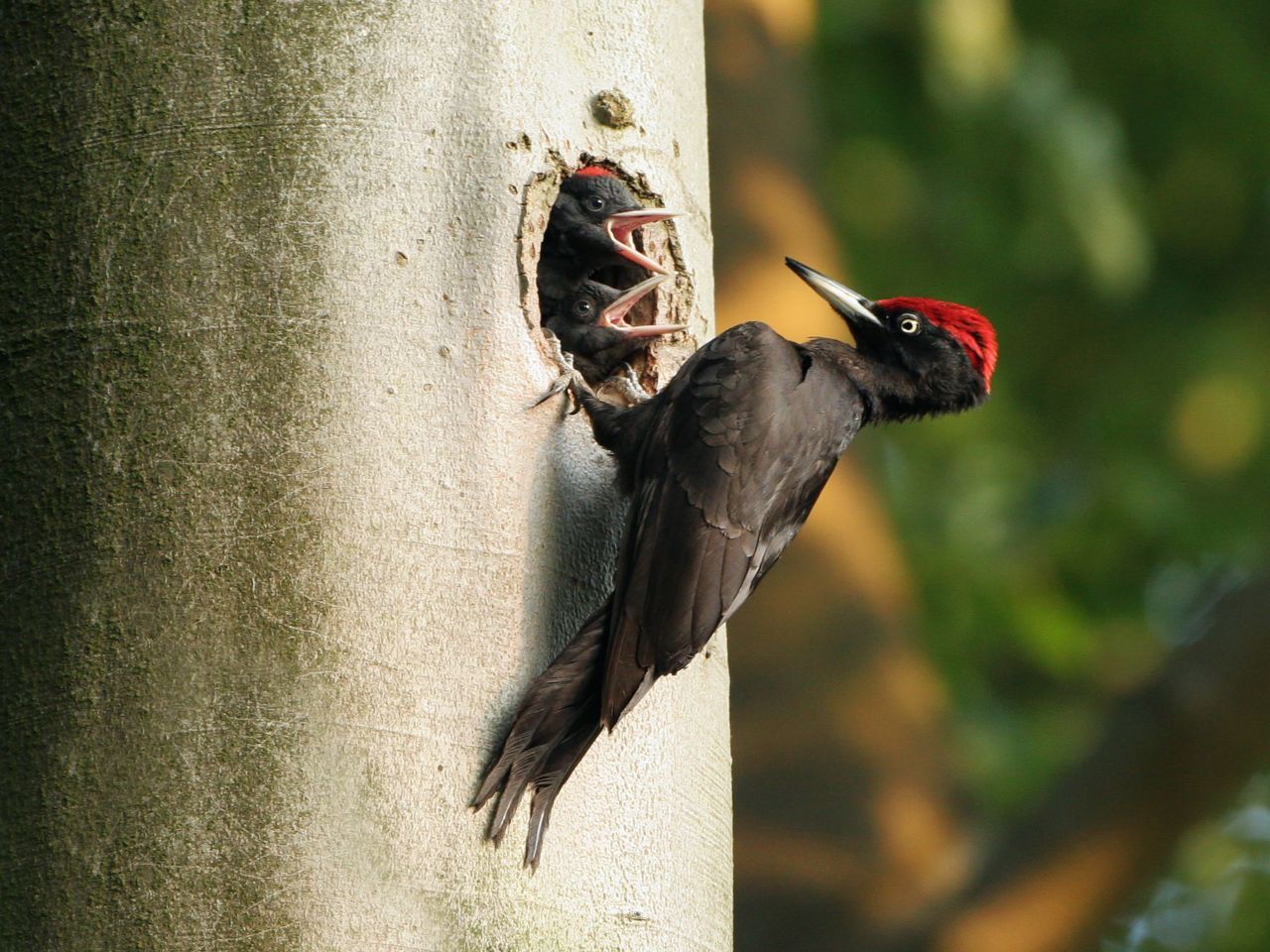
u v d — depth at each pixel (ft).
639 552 30.04
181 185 27.71
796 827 52.65
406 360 27.96
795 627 55.06
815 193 60.85
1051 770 60.29
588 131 32.14
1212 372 67.82
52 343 27.35
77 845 25.46
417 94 28.96
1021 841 50.65
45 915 25.23
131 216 27.61
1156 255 69.26
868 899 51.62
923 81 64.44
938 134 65.98
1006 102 63.36
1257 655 50.70
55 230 27.76
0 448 27.25
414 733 26.58
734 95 60.49
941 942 48.98
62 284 27.53
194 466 26.76
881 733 54.08
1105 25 67.82
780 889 51.72
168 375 27.04
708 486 31.22
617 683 28.27
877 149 66.49
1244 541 66.59
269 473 26.84
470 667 27.35
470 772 26.86
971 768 58.75
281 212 27.76
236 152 27.89
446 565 27.55
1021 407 69.15
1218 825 65.16
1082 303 68.39
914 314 37.55
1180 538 66.74
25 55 28.53
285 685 26.11
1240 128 67.97
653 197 33.83
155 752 25.73
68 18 28.48
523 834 26.99
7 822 25.79
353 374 27.53
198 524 26.55
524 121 30.17
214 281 27.40
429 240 28.60
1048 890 49.57
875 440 60.49
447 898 26.20
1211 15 67.72
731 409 31.94
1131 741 50.96
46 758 25.91
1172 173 68.49
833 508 56.95
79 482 26.81
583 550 29.94
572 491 29.94
